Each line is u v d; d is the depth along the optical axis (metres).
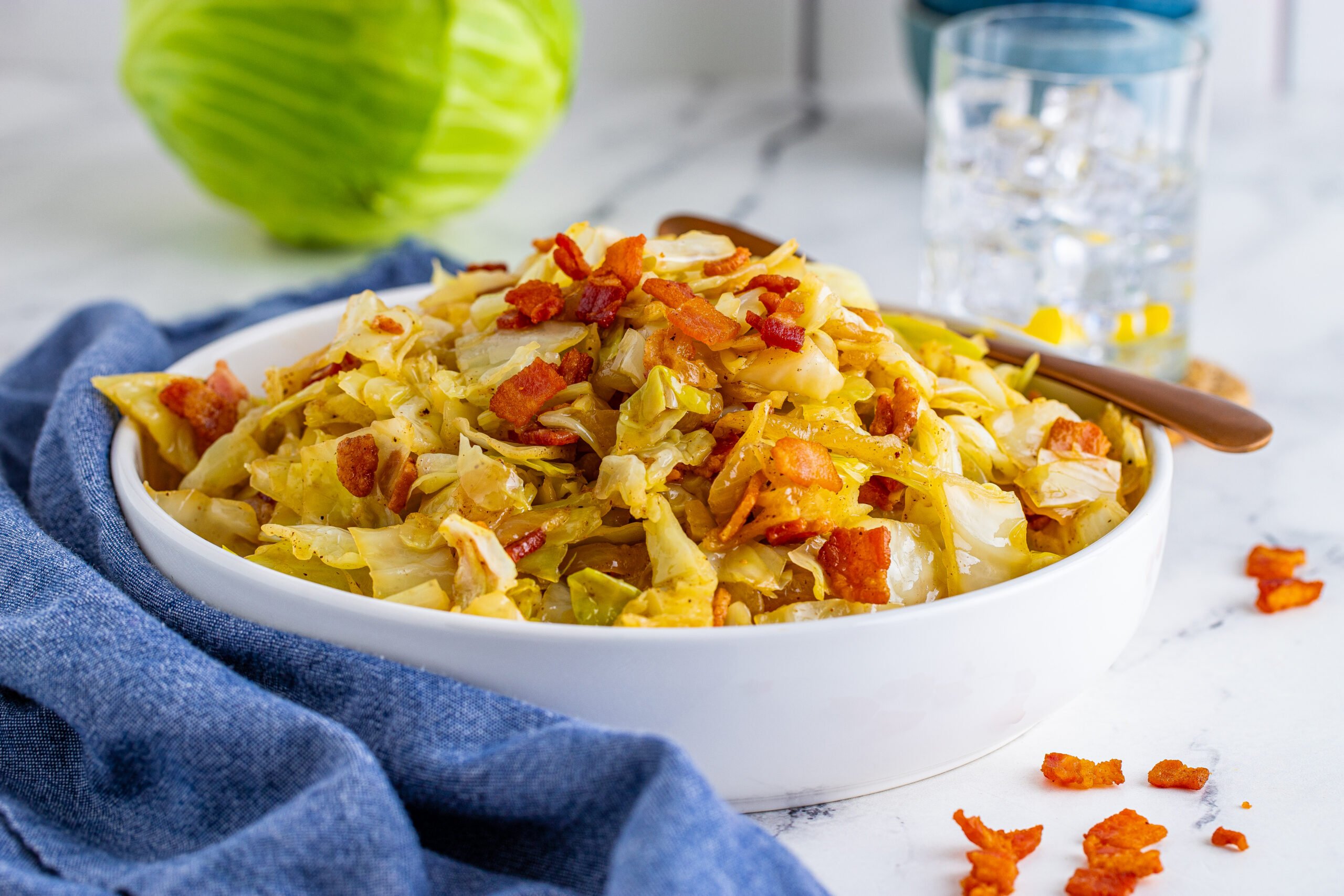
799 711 0.53
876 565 0.55
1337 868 0.54
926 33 0.92
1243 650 0.60
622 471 0.56
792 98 1.06
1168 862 0.54
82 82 1.08
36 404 0.67
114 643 0.55
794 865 0.50
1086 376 0.62
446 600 0.55
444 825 0.54
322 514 0.58
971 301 0.73
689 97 1.06
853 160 0.97
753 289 0.59
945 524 0.56
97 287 0.83
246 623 0.55
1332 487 0.68
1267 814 0.55
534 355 0.58
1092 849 0.54
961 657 0.54
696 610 0.54
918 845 0.54
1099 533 0.58
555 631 0.53
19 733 0.56
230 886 0.49
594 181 0.94
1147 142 0.72
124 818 0.54
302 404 0.60
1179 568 0.64
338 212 0.85
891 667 0.53
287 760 0.53
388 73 0.80
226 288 0.83
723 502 0.56
